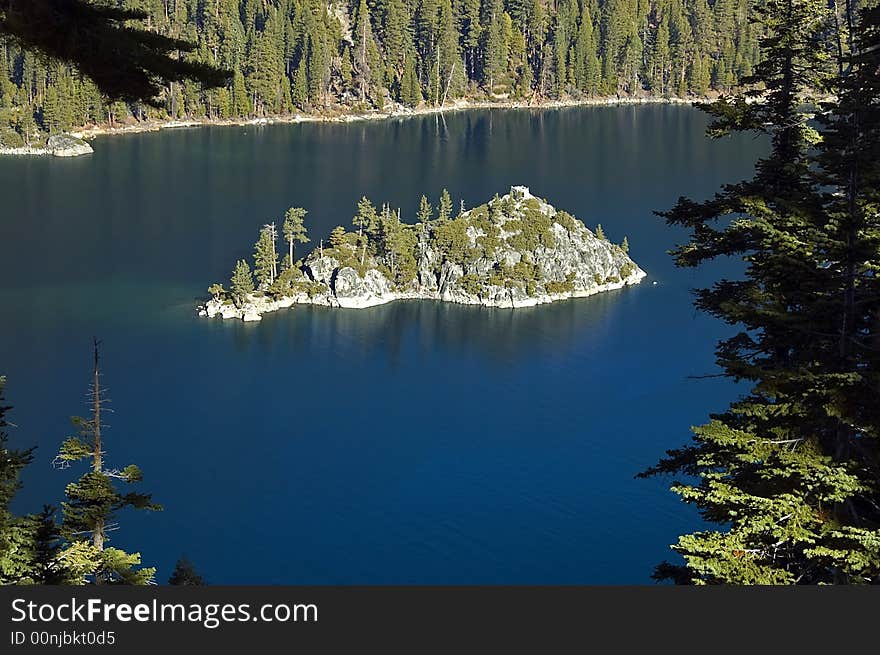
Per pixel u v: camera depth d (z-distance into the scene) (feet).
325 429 280.72
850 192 81.61
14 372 313.12
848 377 69.72
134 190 580.71
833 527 69.82
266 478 251.19
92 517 96.68
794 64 100.07
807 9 98.99
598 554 213.66
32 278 410.72
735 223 96.27
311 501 239.91
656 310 384.47
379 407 295.89
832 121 83.51
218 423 283.79
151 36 56.08
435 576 208.13
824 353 76.64
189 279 413.80
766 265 80.48
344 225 498.28
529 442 270.26
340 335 356.59
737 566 73.36
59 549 94.94
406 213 531.50
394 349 343.87
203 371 321.32
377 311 382.83
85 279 410.72
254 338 351.25
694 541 74.28
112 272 420.77
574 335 357.00
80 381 308.81
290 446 269.85
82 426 99.60
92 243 466.29
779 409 75.92
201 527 227.20
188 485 247.09
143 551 215.92
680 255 99.86
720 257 451.94
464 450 266.16
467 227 407.85
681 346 345.92
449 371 323.37
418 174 629.92
